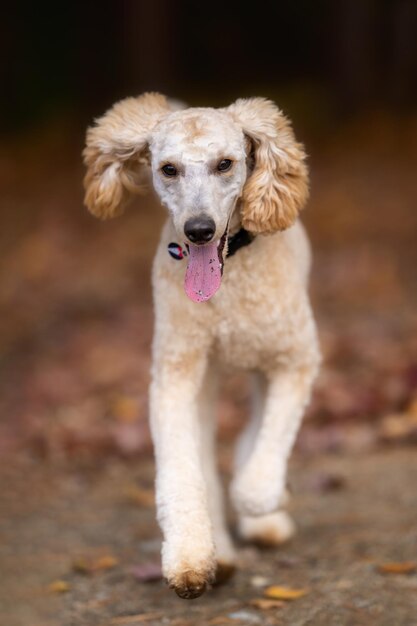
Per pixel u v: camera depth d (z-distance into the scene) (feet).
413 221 47.06
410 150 58.08
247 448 18.31
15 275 47.29
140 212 53.93
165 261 15.78
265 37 84.74
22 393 31.60
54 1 80.89
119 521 21.07
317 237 46.75
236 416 27.63
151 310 39.70
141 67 71.72
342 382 28.60
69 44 81.20
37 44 81.25
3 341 38.37
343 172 55.88
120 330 37.58
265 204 15.07
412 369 28.48
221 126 14.79
